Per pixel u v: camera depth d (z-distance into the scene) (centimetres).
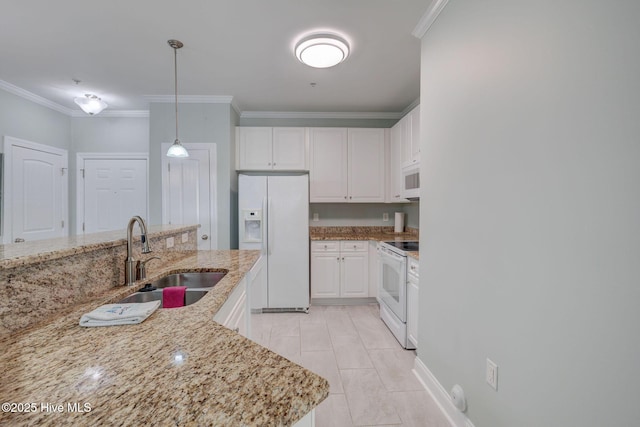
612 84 74
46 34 205
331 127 368
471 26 136
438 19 169
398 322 251
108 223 378
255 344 74
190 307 103
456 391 147
